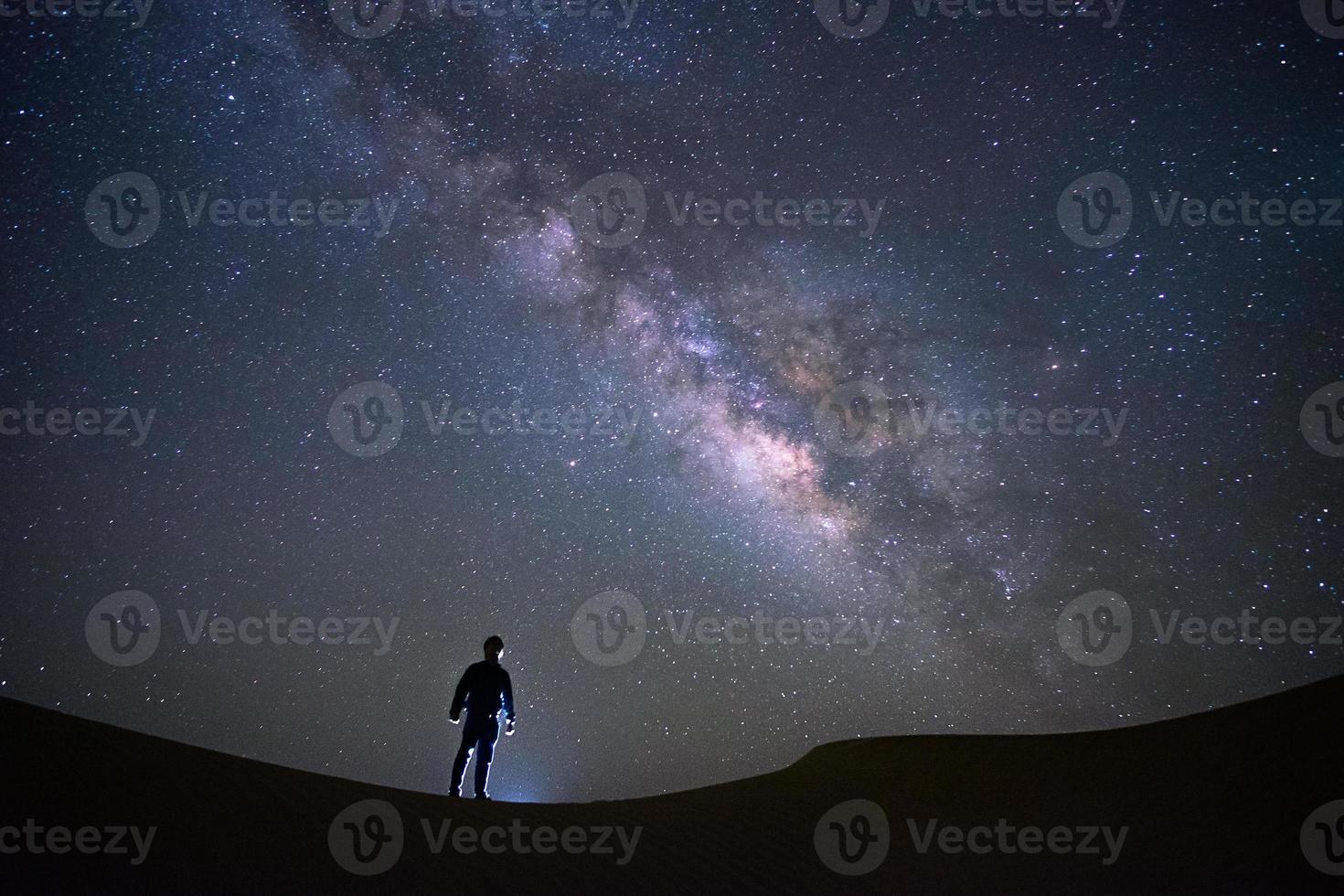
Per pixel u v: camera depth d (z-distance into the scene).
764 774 8.40
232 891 2.64
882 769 7.78
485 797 5.76
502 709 6.73
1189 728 7.41
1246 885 3.59
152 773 3.78
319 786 4.42
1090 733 8.14
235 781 4.04
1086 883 3.75
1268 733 6.60
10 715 4.05
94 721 4.52
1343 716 6.55
